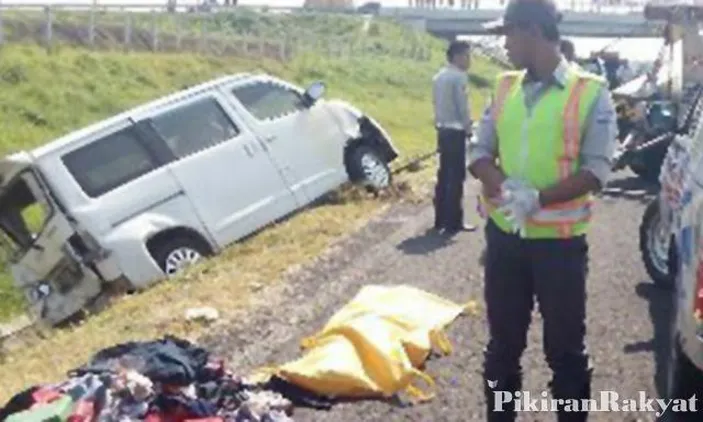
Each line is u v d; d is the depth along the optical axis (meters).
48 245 10.74
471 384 6.00
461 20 82.38
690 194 5.43
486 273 4.60
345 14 70.19
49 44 30.95
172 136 11.40
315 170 12.63
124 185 10.85
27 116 24.84
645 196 12.57
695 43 13.36
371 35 64.56
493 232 4.53
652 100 13.39
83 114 26.47
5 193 10.87
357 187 13.09
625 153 12.81
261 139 12.08
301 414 5.62
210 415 5.26
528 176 4.34
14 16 34.53
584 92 4.27
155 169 11.08
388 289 7.49
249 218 11.70
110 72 30.78
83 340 8.03
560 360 4.52
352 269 9.26
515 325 4.63
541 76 4.34
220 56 39.22
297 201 12.30
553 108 4.27
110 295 10.59
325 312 7.81
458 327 7.09
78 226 10.51
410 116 35.75
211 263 10.35
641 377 6.01
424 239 10.42
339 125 13.12
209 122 11.75
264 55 42.19
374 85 44.69
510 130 4.39
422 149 22.03
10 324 13.73
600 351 6.53
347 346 6.25
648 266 8.04
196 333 7.54
